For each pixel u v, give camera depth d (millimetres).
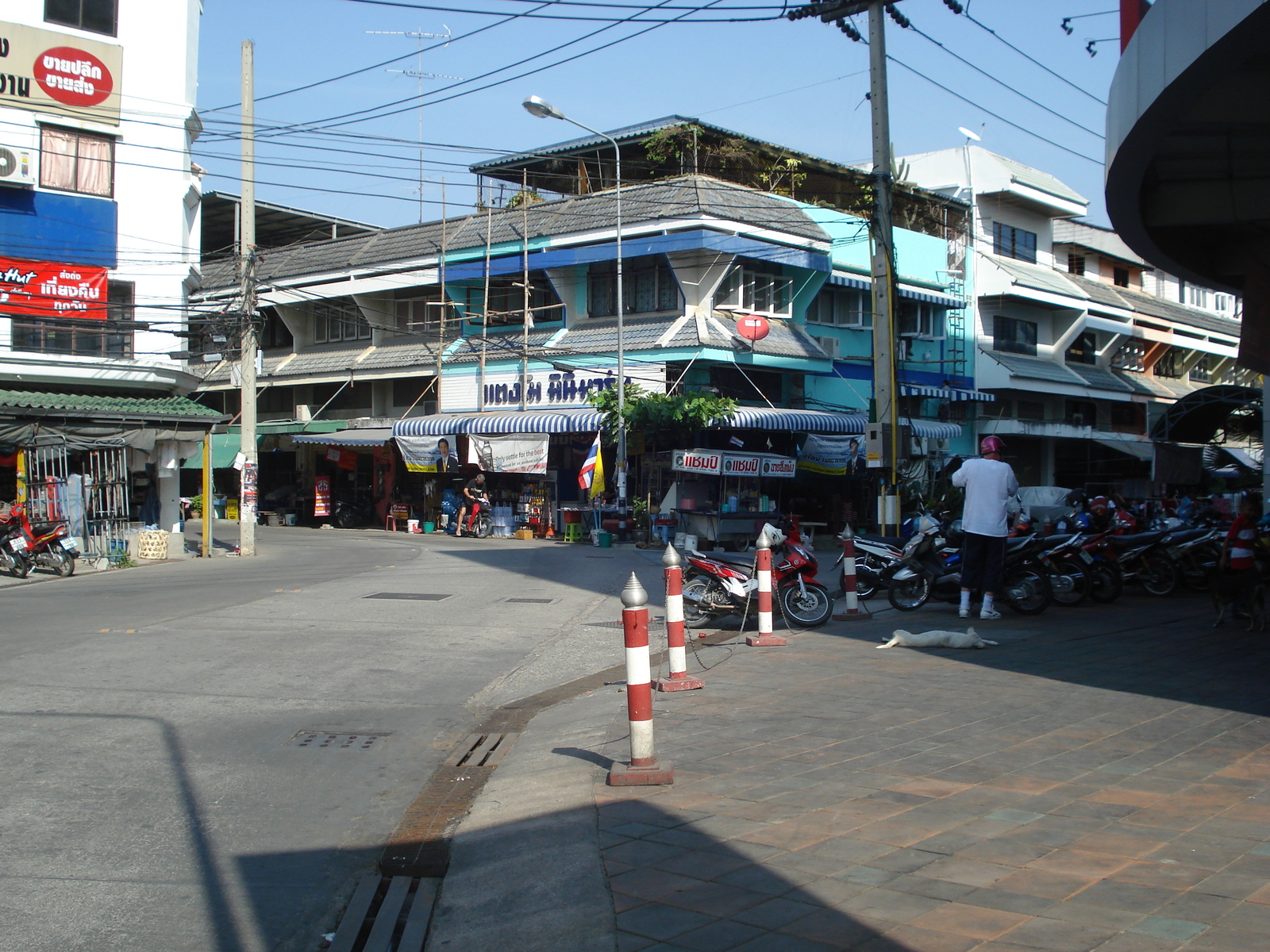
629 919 3756
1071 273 42688
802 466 27797
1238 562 10641
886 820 4738
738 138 31594
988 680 8109
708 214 26812
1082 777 5348
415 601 14438
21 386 22359
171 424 22641
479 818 5211
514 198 35531
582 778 5684
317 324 38594
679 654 8305
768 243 28031
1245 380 50875
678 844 4535
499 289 33000
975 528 11469
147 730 7137
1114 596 13227
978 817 4730
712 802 5117
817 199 34812
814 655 9586
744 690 8039
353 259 35344
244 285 23688
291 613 13000
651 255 28359
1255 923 3484
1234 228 11680
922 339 33688
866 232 31000
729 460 24969
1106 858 4156
